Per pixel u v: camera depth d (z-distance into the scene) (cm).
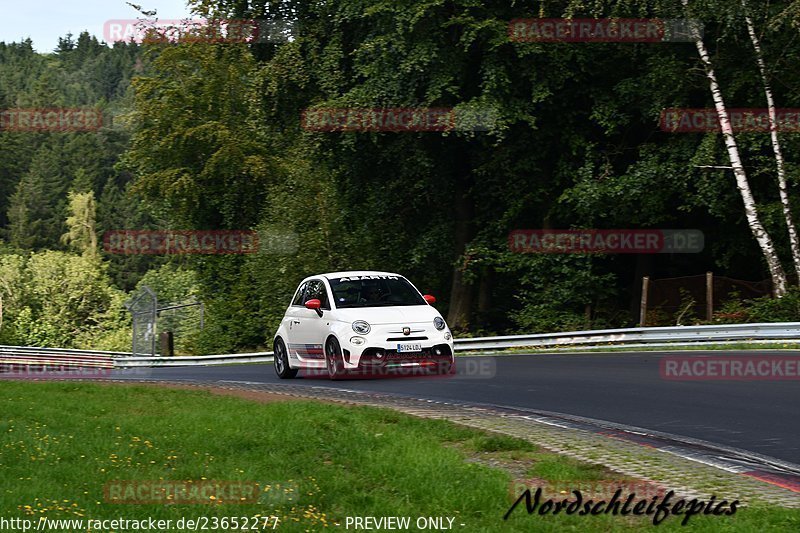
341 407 2630
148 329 8325
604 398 2864
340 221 7094
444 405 2778
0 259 18162
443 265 7125
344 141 6097
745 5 5016
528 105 5775
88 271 17975
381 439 2147
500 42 5503
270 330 7669
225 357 6962
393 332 3375
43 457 2025
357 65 6016
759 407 2577
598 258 6350
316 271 7081
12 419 2620
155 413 2759
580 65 5744
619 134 6175
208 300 8975
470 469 1842
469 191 6469
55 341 17012
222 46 7294
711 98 5659
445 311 7400
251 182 8869
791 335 4025
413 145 6209
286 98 6869
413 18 5497
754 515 1493
